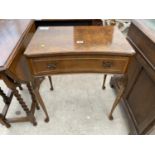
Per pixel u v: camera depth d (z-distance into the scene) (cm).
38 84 105
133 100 121
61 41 93
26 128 130
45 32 104
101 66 93
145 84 104
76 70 96
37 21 179
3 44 102
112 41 94
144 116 103
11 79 98
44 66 91
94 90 165
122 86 108
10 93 140
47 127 130
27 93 162
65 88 168
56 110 144
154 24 110
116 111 142
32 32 141
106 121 134
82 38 97
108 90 165
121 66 93
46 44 90
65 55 86
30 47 88
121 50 85
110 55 86
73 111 143
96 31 106
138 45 106
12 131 128
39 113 142
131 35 117
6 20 138
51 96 159
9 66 88
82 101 153
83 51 84
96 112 142
